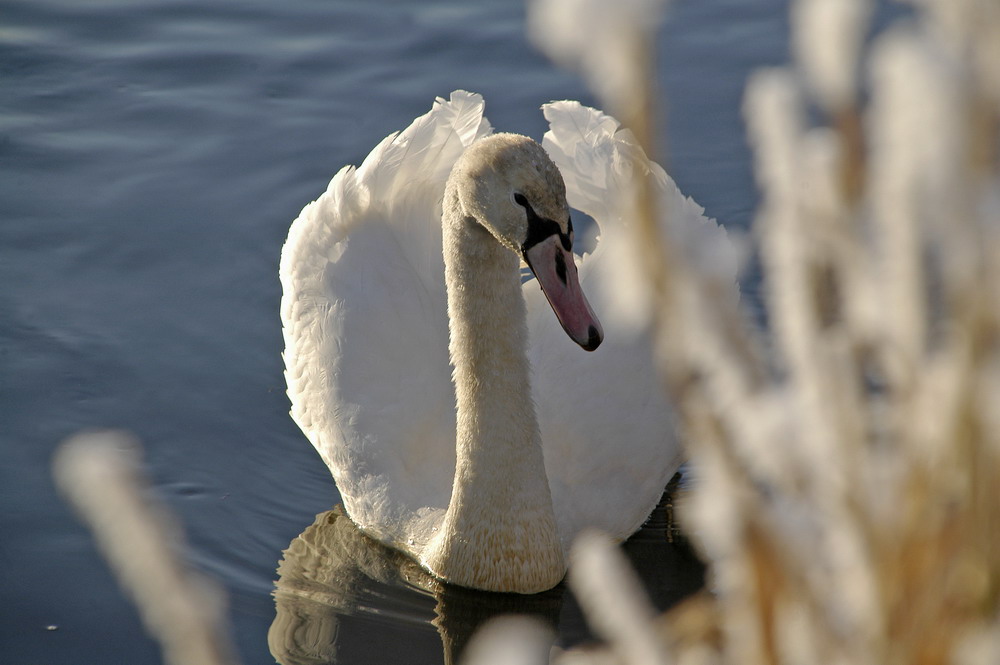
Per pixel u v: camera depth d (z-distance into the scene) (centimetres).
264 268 1553
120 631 1026
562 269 978
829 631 277
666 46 1856
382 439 1230
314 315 1307
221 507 1212
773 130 245
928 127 178
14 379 1353
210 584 313
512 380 1058
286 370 1324
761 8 1948
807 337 254
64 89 1844
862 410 259
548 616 1070
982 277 213
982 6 188
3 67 1883
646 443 1232
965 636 255
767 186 251
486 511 1075
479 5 2005
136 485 267
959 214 195
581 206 1334
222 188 1670
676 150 1673
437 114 1308
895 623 262
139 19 2003
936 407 242
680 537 1201
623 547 1184
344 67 1870
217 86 1847
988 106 188
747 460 276
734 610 296
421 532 1158
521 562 1074
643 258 254
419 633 1049
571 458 1207
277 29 1970
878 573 262
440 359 1279
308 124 1764
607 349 1267
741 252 282
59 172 1689
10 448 1259
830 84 218
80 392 1344
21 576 1094
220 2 2047
